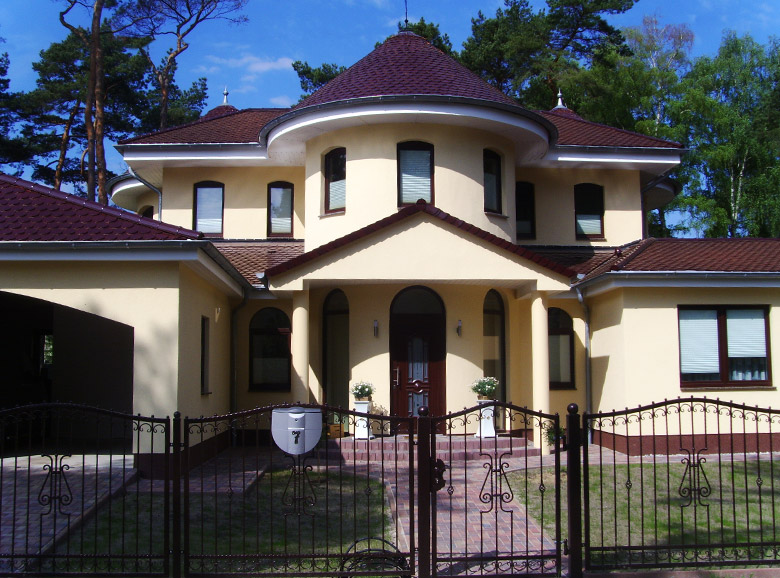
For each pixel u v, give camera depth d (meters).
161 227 12.00
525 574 7.32
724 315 15.47
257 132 19.94
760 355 15.47
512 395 16.72
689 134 40.66
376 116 15.73
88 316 16.70
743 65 44.00
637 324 15.31
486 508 10.45
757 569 7.53
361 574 7.16
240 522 9.34
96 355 16.61
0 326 17.25
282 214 19.66
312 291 16.73
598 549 7.54
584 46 42.12
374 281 14.78
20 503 9.52
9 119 38.59
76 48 38.25
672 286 15.22
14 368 17.56
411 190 16.28
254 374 17.11
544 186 19.97
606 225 19.97
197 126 20.45
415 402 15.94
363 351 15.95
